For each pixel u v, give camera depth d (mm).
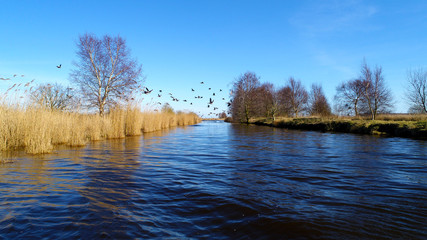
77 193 4777
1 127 10141
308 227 3369
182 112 48344
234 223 3512
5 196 4559
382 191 4977
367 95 25469
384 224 3473
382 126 18562
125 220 3564
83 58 23453
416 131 15414
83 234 3133
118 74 24891
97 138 14945
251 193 4848
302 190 5055
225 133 22219
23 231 3193
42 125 10188
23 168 6957
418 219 3639
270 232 3242
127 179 5871
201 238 3084
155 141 14891
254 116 52188
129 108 18859
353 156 9070
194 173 6543
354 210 3980
